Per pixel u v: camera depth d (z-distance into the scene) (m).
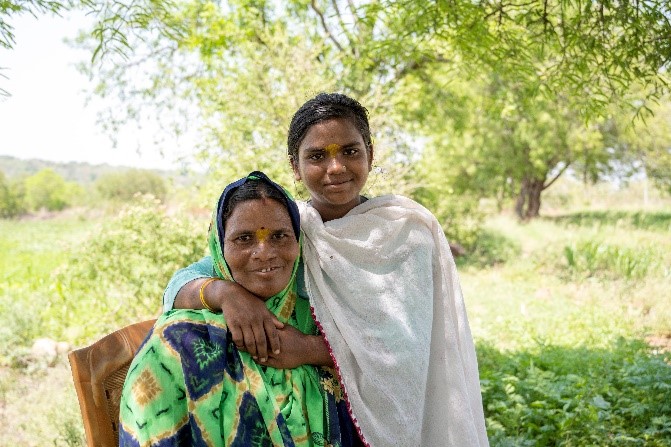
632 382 5.55
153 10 3.89
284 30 9.45
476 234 18.31
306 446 2.00
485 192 31.00
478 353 7.09
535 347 7.66
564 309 10.30
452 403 2.24
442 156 24.00
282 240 2.05
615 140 27.34
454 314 2.31
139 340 2.24
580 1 4.24
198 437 1.90
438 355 2.27
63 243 8.18
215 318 2.02
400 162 8.38
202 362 1.93
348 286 2.14
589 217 29.08
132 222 7.81
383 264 2.19
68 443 4.87
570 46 4.50
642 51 4.19
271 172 7.80
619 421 5.13
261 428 1.95
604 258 14.09
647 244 15.66
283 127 8.12
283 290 2.11
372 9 4.83
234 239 2.03
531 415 4.98
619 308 10.34
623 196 45.75
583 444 4.69
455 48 5.23
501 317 9.61
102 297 7.93
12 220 58.91
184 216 8.10
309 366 2.11
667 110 26.81
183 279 2.17
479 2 4.57
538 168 27.19
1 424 5.46
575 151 26.59
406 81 12.55
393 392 2.09
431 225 2.31
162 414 1.90
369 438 2.07
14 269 13.05
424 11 4.66
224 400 1.95
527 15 4.56
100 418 2.12
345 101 2.22
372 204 2.25
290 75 8.43
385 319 2.13
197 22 10.40
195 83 10.98
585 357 6.65
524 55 5.02
